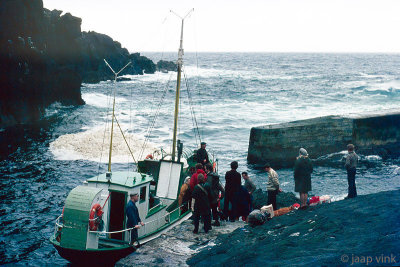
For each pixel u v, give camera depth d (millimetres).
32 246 15508
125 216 11000
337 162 28875
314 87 96562
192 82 114312
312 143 29938
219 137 38875
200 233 10875
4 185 22844
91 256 10195
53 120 47438
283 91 88000
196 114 53844
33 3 52406
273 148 29266
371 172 25844
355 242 5977
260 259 6500
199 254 8453
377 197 8633
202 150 16359
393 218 6695
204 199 10914
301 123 30219
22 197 21016
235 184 12672
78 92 62875
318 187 22312
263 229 9008
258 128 29234
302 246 6625
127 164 27703
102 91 85688
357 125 30656
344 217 7590
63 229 10273
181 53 15109
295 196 16828
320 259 5516
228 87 99500
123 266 8344
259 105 63781
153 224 12164
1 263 14008
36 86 49156
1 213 18750
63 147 32062
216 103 67562
